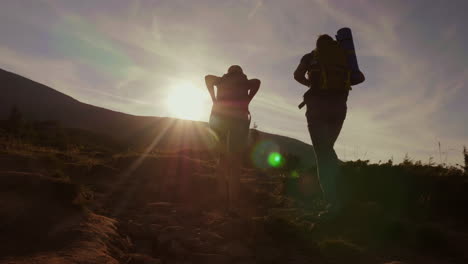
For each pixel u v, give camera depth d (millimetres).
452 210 5316
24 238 3336
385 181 5941
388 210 5340
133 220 4750
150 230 4250
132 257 3406
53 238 3371
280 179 8703
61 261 2777
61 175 5316
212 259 3539
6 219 3543
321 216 4875
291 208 5855
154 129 91250
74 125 100938
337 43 4961
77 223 3734
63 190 4277
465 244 4117
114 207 5414
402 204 5508
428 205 5344
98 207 5098
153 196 6430
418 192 5711
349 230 4473
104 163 9117
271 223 4398
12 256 2906
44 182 4336
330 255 3766
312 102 4934
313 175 7379
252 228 4363
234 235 4227
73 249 3074
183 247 3773
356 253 3791
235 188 6113
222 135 6113
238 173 6172
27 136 26672
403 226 4355
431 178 5945
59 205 4113
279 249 3875
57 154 10367
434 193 5613
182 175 7762
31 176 4406
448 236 4301
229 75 6145
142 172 8219
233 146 6066
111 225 4102
